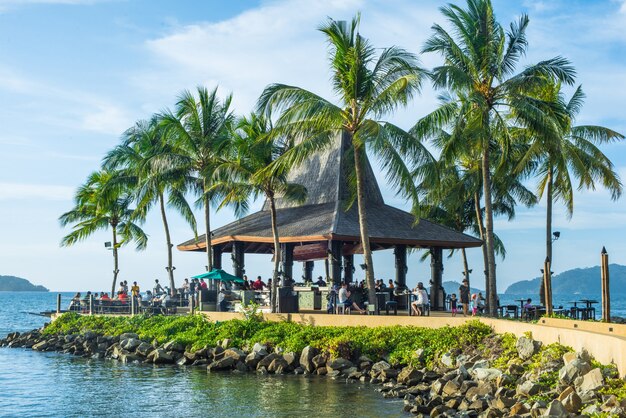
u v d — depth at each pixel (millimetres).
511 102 33875
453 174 45781
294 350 30016
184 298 48750
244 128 37906
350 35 32406
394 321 29719
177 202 49031
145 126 53688
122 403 23328
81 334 43312
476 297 35156
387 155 31344
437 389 21953
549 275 29750
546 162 41281
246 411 21297
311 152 32406
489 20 34125
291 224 39812
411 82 31234
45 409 22812
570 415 14820
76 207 57625
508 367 21641
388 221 39750
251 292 38656
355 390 24297
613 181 40344
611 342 16875
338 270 36156
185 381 27516
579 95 41594
